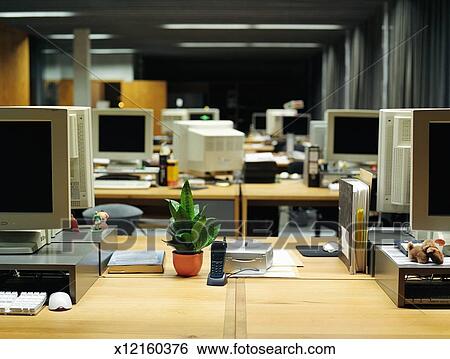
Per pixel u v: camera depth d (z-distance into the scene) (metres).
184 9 8.15
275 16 8.30
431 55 5.61
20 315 1.82
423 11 5.82
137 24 9.01
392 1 6.99
